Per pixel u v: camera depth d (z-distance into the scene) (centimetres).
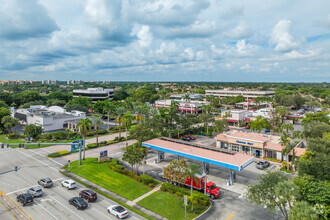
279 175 3222
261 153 6500
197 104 14762
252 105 18175
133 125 11094
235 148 7031
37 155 6381
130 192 4169
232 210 3600
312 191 3125
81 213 3397
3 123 8919
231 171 4588
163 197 3956
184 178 3991
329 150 4772
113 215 3366
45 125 9362
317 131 6844
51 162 5797
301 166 4153
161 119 8531
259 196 3098
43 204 3641
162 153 6069
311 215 2431
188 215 3403
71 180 4369
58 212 3403
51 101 15712
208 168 5238
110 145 7669
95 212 3444
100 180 4684
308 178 3391
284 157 6128
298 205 2609
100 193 4097
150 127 8125
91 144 7381
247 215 3450
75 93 18412
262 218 3366
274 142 6756
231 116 11306
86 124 6109
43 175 4903
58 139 8206
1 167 5341
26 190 4138
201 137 8938
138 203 3750
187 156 4969
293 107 18350
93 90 18100
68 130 9412
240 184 4634
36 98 16412
